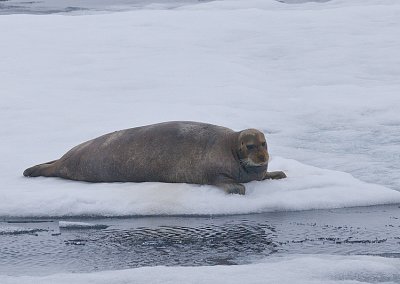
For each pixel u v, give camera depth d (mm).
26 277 15906
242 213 22234
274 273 15906
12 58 45125
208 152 23828
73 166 25484
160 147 24469
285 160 26625
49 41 49031
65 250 18906
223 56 45812
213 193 23094
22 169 26688
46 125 32750
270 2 69312
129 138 25094
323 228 20625
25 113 34531
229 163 23438
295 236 19859
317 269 16188
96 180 25250
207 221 21469
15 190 24000
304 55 46000
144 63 43812
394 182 25016
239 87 38906
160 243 19344
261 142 23438
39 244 19500
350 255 17906
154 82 40188
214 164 23578
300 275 15758
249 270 16141
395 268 16375
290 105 36438
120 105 35875
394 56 44781
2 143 30031
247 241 19406
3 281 15523
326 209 22703
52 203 22703
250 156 23156
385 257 17688
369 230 20391
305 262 16688
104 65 43594
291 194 23219
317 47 47500
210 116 33438
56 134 31000
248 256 18031
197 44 48531
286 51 47031
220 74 41656
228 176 23547
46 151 28781
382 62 43875
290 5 68875
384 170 26406
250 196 23016
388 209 22641
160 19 54906
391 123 33500
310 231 20328
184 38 49656
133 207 22391
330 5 67250
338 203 22938
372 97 37219
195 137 24312
